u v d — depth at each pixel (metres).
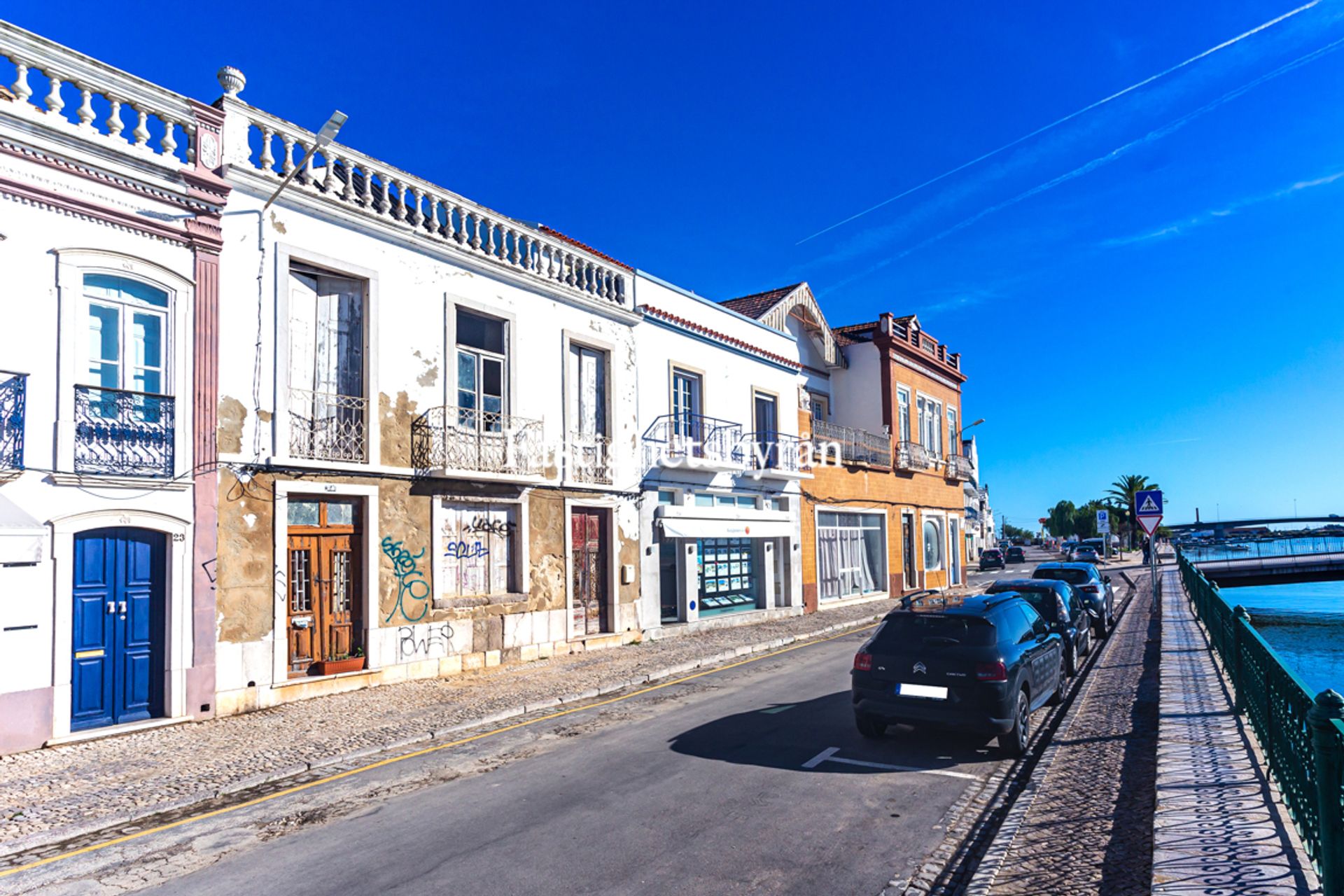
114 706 9.43
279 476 11.10
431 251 13.51
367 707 10.73
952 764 7.78
